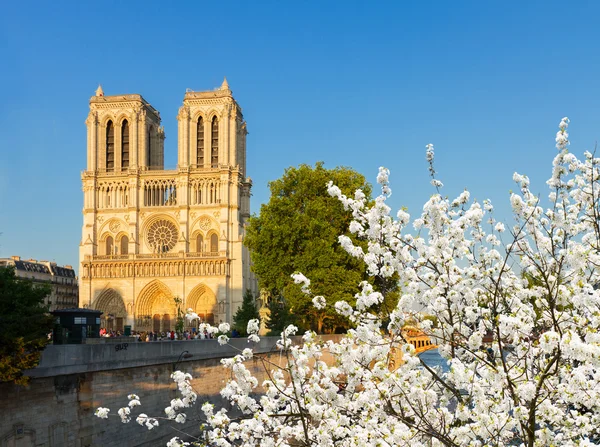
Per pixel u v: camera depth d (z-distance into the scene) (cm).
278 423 1866
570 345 1242
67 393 3441
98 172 14438
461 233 1767
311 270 7250
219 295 13638
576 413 1491
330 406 1712
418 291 1719
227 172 14038
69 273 18688
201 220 14075
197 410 4578
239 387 1773
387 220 1755
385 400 1608
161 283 13825
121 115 14675
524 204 1789
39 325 3081
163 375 4294
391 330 1714
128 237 14238
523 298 1791
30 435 3162
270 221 7912
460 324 1769
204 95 14538
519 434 1628
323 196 7900
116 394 3825
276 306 7919
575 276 1634
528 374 1598
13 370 2833
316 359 1777
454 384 1617
